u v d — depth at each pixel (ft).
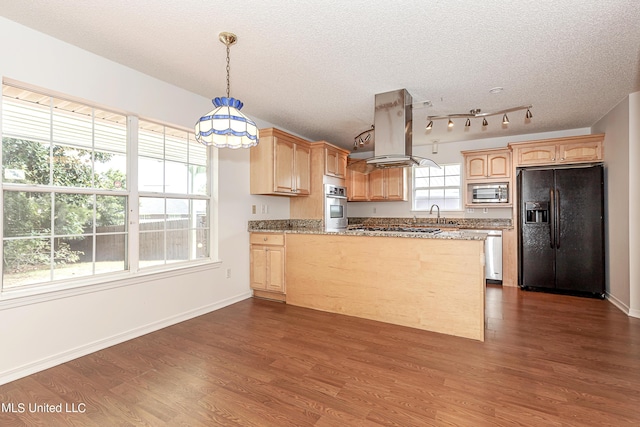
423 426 5.40
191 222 11.45
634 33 7.24
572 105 12.21
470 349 8.35
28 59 7.16
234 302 12.73
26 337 7.09
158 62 8.82
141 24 7.03
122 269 9.29
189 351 8.27
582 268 13.57
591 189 13.42
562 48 7.96
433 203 19.43
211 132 6.48
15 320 6.93
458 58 8.53
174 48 8.07
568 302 12.66
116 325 8.80
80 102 8.34
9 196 7.21
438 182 19.26
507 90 10.78
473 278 9.13
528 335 9.29
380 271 10.55
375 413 5.74
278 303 12.67
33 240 7.56
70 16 6.74
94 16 6.74
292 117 13.97
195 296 11.12
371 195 20.11
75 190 8.24
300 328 9.90
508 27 7.07
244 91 10.96
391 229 15.42
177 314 10.48
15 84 7.21
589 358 7.79
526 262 14.66
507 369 7.28
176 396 6.26
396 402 6.06
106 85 8.59
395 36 7.48
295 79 9.93
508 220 17.15
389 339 9.04
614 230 12.55
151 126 10.18
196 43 7.82
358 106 12.49
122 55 8.43
